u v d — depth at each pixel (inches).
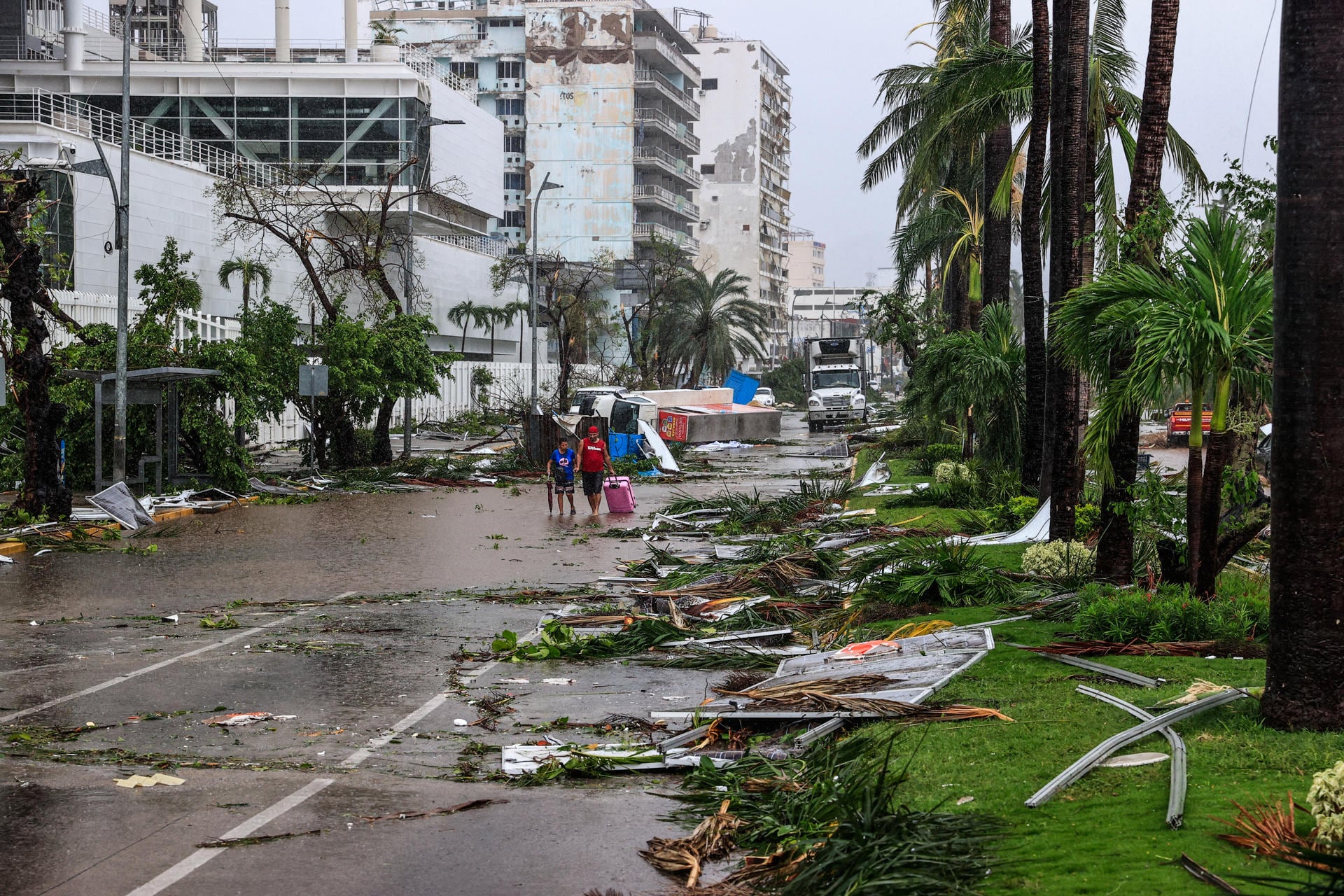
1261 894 185.3
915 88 1342.3
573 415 1844.2
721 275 3336.6
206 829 255.1
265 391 1164.5
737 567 657.0
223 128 2893.7
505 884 223.6
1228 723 283.7
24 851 239.5
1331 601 274.2
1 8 2984.7
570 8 4197.8
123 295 948.6
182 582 644.1
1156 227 444.5
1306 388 274.7
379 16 4365.2
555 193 4244.6
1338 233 270.5
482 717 361.7
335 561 730.8
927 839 220.2
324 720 357.7
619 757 305.3
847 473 1401.3
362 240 1571.1
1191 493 444.8
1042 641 415.8
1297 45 273.1
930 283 2384.4
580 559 743.7
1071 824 229.5
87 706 370.9
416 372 1470.2
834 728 315.3
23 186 827.4
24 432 1015.0
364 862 235.3
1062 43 635.5
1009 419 1040.8
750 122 5231.3
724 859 237.8
